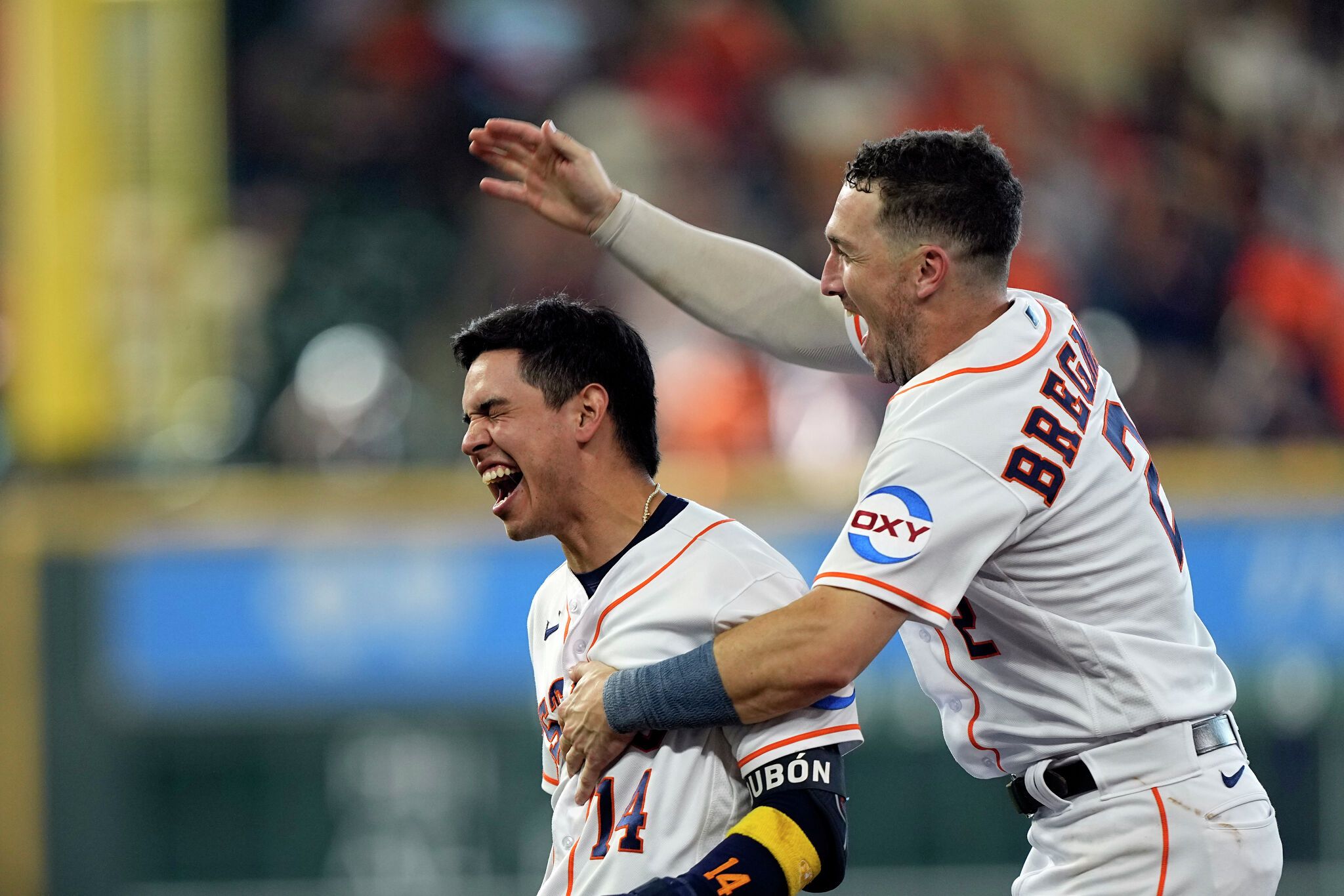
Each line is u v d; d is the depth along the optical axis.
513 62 29.39
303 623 24.66
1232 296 28.67
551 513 8.28
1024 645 8.63
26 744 24.19
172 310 27.05
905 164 8.43
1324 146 29.56
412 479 25.81
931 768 24.16
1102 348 28.31
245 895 24.00
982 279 8.52
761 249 10.54
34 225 26.83
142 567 24.77
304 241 27.95
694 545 8.23
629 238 10.34
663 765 7.96
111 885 24.02
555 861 8.36
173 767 24.31
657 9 29.95
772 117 29.66
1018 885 9.09
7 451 26.08
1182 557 9.02
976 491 8.02
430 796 24.20
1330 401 28.34
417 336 27.80
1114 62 29.94
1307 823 24.39
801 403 26.61
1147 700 8.45
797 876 7.56
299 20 28.58
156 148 27.53
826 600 7.80
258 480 25.94
